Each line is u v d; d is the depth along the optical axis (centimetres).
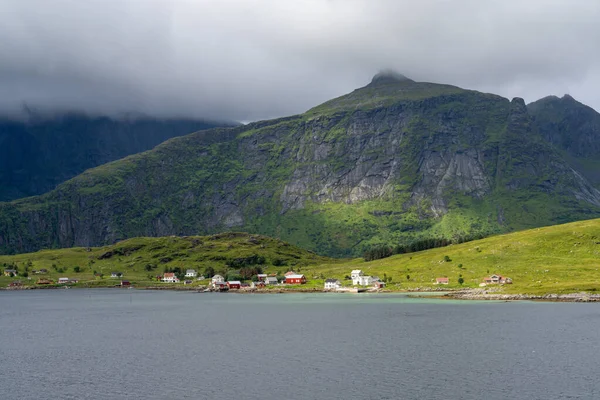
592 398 9031
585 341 13625
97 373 11169
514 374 10556
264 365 11669
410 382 10162
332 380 10375
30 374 11169
